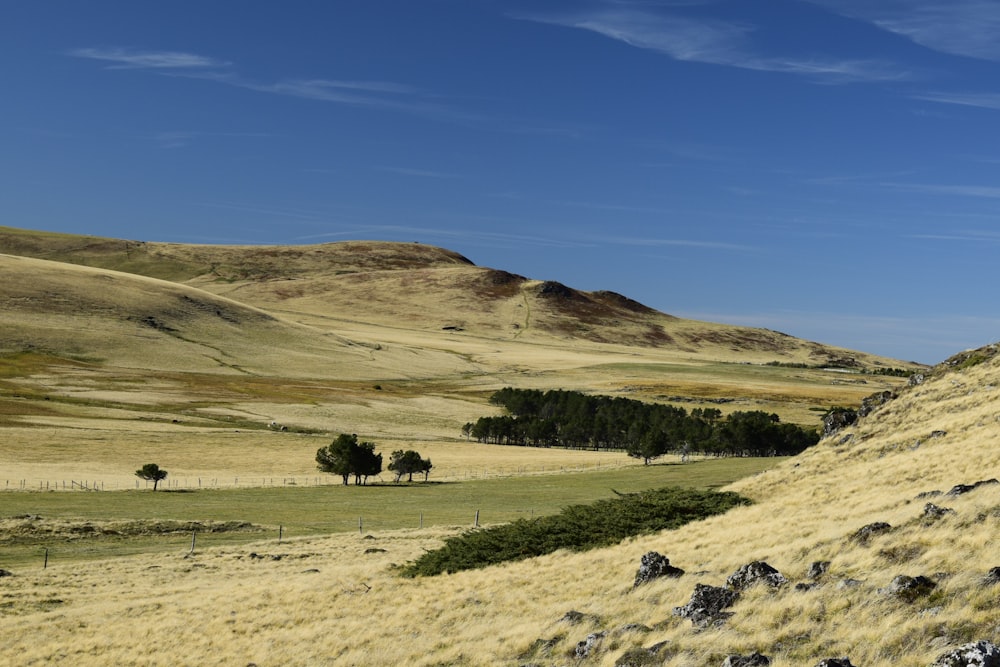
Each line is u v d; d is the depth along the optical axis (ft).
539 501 273.75
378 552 163.12
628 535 121.08
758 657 53.42
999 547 62.39
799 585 66.28
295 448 392.88
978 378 179.01
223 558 162.61
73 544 187.52
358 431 469.98
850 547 73.87
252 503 263.49
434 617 89.92
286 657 83.71
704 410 611.47
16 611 118.32
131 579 142.41
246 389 583.17
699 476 313.73
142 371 616.39
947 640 50.08
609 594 82.58
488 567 115.24
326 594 111.65
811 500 120.47
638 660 60.34
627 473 336.49
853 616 57.67
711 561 86.02
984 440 127.75
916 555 66.54
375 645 82.23
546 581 96.58
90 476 299.79
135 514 231.50
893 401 189.16
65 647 98.02
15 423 392.06
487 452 425.28
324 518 236.63
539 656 68.18
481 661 70.18
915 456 133.90
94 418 430.61
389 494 293.64
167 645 95.71
